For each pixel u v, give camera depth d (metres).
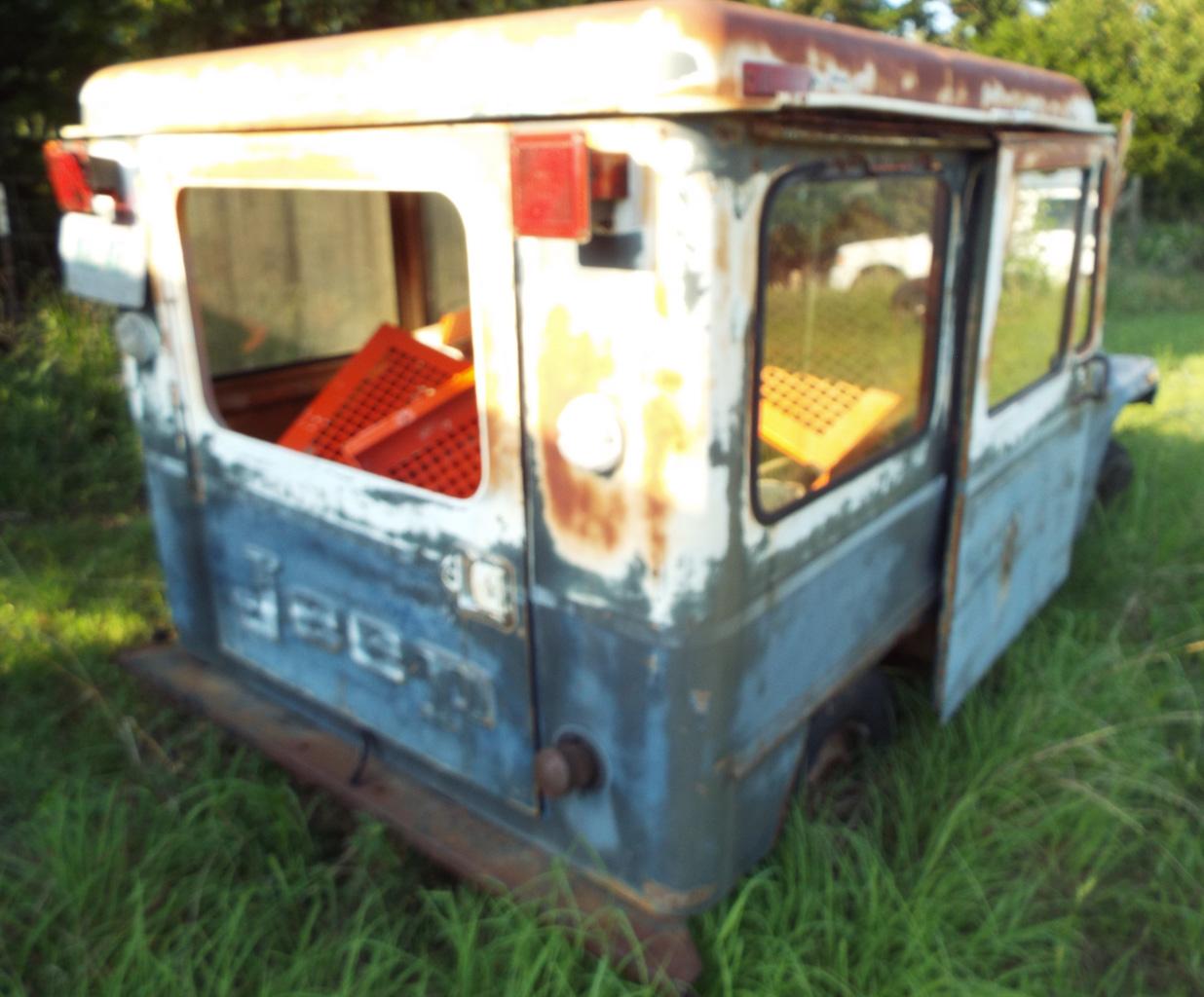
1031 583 3.62
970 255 2.66
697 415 1.86
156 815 2.80
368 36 2.13
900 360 2.55
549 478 2.09
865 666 2.64
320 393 3.36
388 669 2.59
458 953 2.32
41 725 3.30
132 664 3.38
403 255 3.88
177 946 2.39
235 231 3.34
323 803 2.99
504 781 2.43
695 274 1.80
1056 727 3.15
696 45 1.67
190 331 2.78
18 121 7.11
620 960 2.16
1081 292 3.52
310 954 2.34
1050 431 3.47
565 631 2.17
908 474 2.66
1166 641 3.82
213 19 5.72
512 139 1.83
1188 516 4.86
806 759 2.62
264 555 2.82
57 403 5.70
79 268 2.98
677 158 1.75
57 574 4.36
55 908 2.46
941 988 2.28
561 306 1.96
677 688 2.03
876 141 2.14
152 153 2.63
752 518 2.05
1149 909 2.63
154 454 3.08
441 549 2.34
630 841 2.22
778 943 2.28
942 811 2.80
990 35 17.06
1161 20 14.95
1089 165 3.27
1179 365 8.59
